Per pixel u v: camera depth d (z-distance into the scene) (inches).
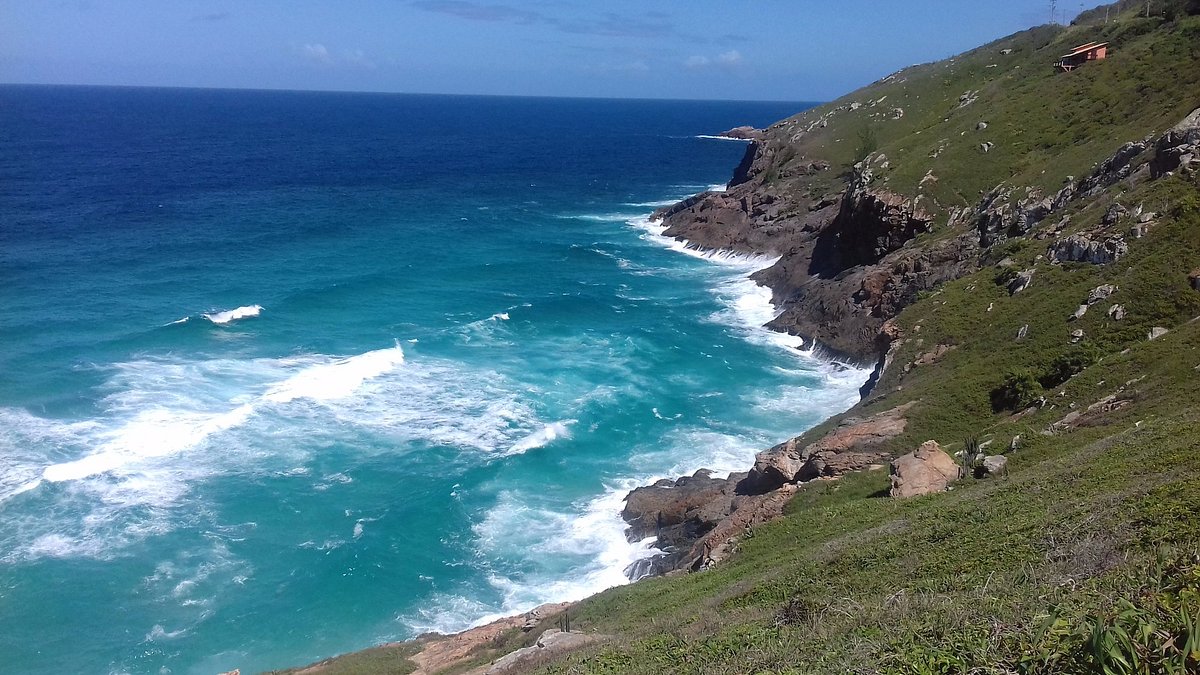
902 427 1221.7
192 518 1334.9
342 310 2389.3
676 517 1314.0
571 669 546.6
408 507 1402.6
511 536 1344.7
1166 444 636.1
